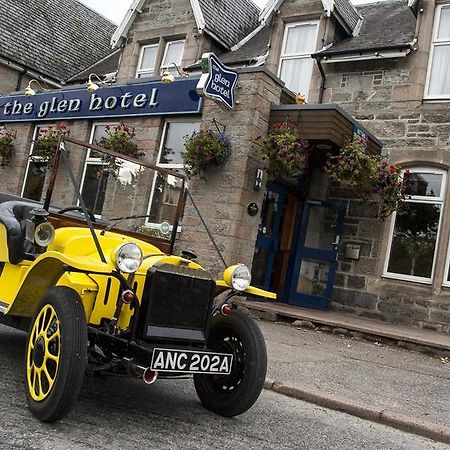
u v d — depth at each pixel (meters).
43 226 4.12
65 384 3.46
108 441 3.48
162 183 5.56
